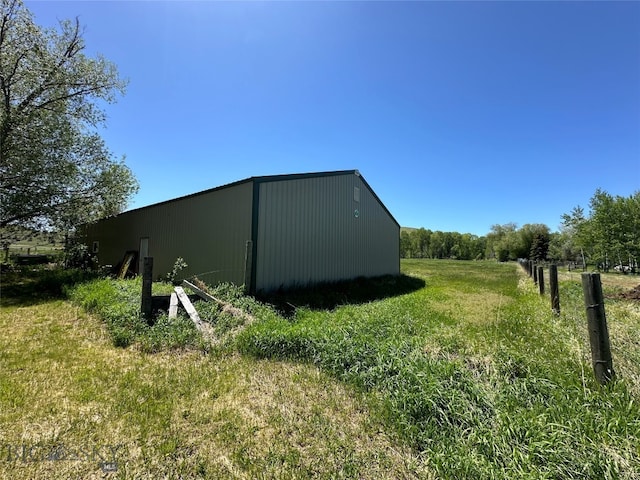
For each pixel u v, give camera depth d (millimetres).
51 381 3043
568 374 2756
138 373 3264
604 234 20844
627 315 5379
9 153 9844
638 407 2188
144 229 12602
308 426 2393
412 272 20578
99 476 1848
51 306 6391
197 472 1902
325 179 10352
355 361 3395
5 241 11375
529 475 1657
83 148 11438
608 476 1627
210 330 4531
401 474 1909
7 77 9648
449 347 3637
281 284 8391
